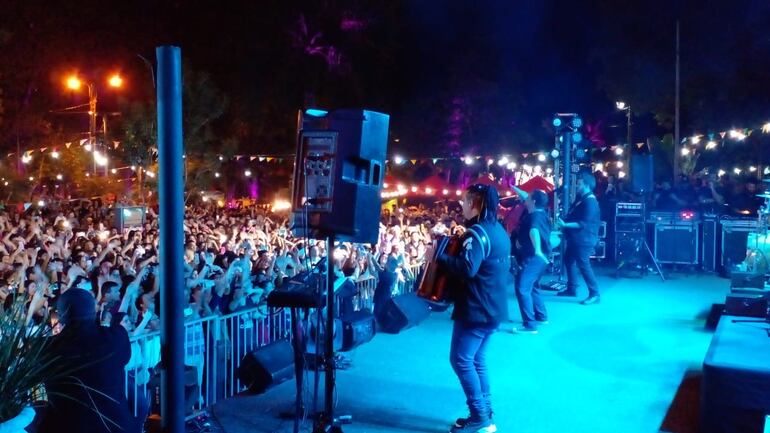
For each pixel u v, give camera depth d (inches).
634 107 1019.3
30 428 176.1
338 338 342.0
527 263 379.6
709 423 236.7
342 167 217.0
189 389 265.9
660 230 593.6
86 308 182.7
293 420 264.7
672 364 325.1
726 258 572.7
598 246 634.2
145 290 369.7
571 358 335.6
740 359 241.4
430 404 280.1
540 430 250.4
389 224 724.7
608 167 1300.4
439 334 390.3
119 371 185.0
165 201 160.7
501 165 1137.4
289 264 473.4
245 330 333.7
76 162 1041.5
